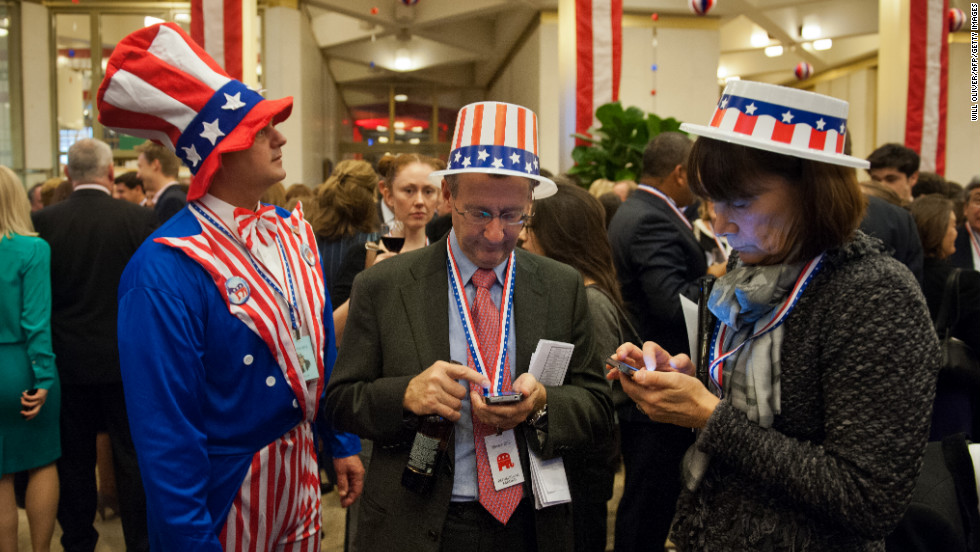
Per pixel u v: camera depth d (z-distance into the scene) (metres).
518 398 1.33
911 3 6.89
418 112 15.51
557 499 1.45
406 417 1.40
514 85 12.68
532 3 10.19
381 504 1.48
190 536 1.34
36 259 2.65
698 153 1.15
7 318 2.61
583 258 2.16
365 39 12.38
